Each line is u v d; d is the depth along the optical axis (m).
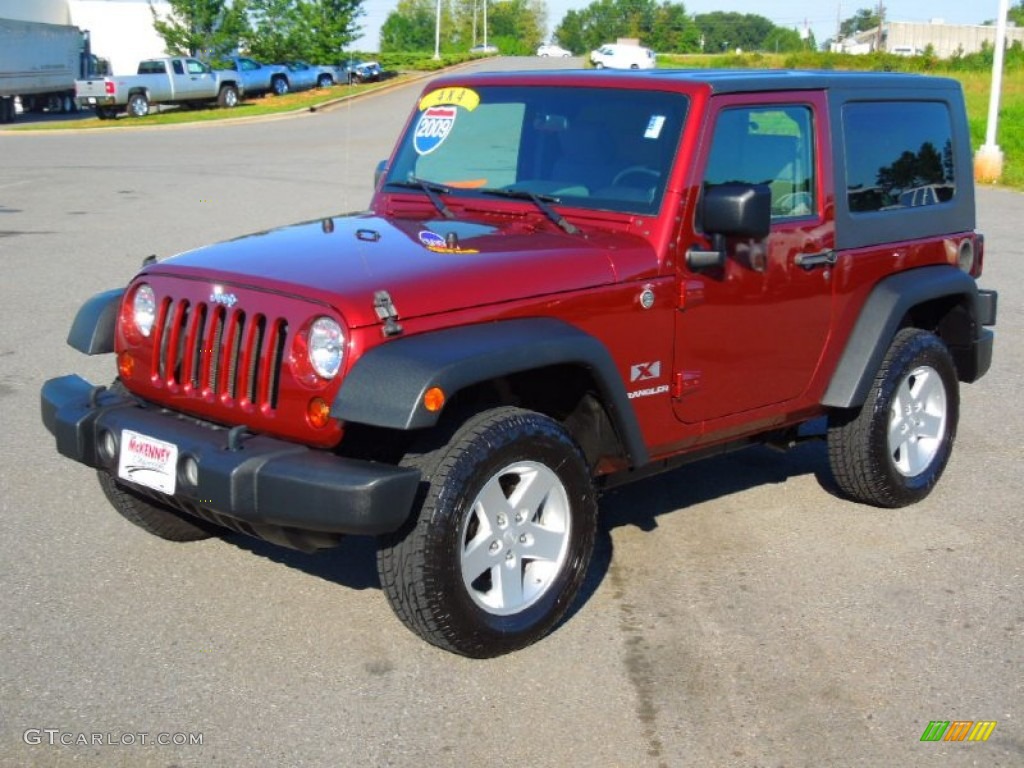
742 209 4.26
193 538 5.12
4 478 5.85
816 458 6.59
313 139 28.77
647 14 114.50
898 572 5.00
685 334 4.60
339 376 3.72
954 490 6.06
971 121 30.34
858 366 5.29
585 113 4.80
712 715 3.83
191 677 3.98
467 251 4.18
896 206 5.55
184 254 4.45
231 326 3.98
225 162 23.00
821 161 5.09
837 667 4.17
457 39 115.75
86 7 48.38
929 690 4.02
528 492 4.10
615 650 4.25
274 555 5.02
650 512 5.66
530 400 4.50
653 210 4.50
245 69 41.91
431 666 4.09
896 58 51.50
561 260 4.23
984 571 5.03
